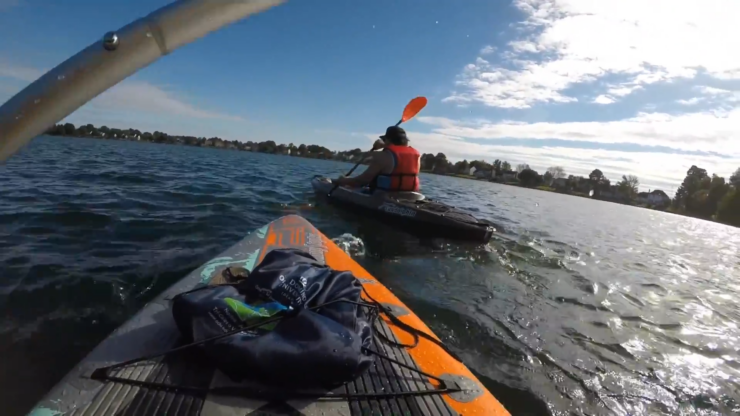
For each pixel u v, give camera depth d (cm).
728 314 370
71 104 49
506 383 219
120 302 256
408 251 437
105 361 138
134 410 120
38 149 1229
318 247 283
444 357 170
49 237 363
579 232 778
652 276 487
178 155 1593
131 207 504
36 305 244
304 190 782
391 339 175
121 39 46
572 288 385
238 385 131
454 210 530
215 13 48
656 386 231
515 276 398
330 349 131
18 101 47
